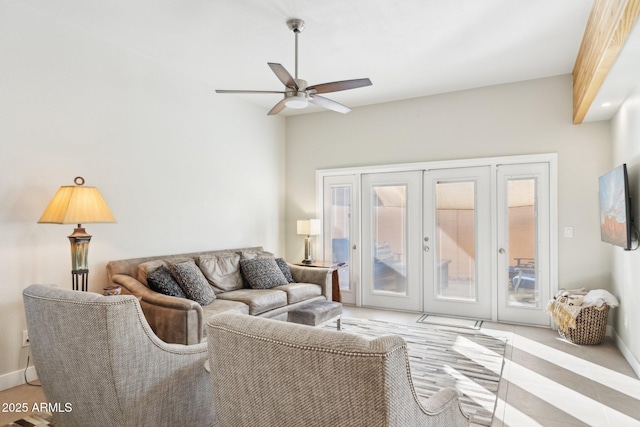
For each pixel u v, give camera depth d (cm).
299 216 609
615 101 350
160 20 323
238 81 467
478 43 362
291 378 110
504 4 296
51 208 288
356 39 355
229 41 361
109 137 363
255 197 554
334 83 317
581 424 239
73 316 167
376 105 548
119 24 329
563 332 396
